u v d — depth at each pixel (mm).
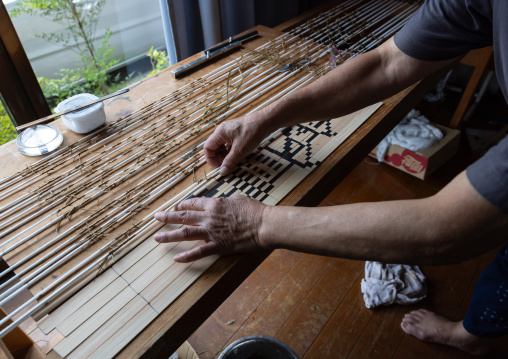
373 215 656
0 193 920
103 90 2232
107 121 1144
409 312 1486
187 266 772
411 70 912
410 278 1554
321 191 985
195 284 746
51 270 757
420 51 872
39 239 813
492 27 750
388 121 1184
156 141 1060
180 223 808
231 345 1177
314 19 1686
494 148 567
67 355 644
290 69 1342
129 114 1170
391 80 939
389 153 2000
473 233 586
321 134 1086
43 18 1861
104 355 644
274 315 1479
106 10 2031
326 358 1365
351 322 1458
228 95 1233
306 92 969
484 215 563
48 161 1010
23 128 1081
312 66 1365
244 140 935
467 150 2137
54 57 1986
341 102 969
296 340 1410
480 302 1213
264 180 949
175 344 720
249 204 786
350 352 1380
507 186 530
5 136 1719
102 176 954
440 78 1429
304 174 963
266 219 750
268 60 1405
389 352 1380
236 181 950
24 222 845
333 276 1596
